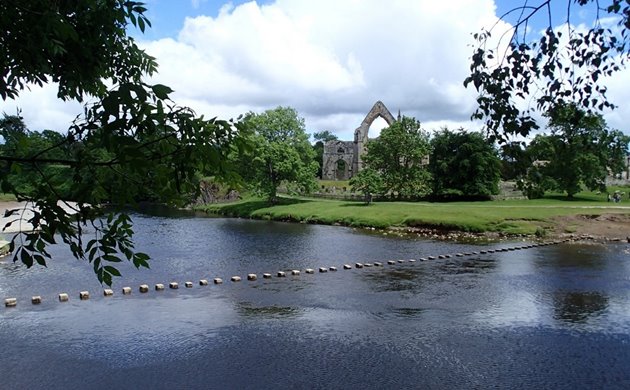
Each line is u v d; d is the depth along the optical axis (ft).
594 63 24.79
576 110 26.22
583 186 278.05
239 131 16.71
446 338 53.57
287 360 47.06
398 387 41.52
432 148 281.95
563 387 41.75
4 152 17.46
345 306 66.69
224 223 191.83
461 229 158.71
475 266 98.27
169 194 16.79
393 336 54.08
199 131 15.17
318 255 111.45
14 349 49.37
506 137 27.07
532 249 122.11
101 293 72.59
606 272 91.35
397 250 119.85
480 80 26.18
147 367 45.21
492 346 51.16
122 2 19.33
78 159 15.51
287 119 272.51
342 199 283.79
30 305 65.51
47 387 40.96
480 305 67.51
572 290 76.48
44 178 15.83
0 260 95.91
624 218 157.07
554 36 23.95
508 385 42.09
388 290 76.64
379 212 193.67
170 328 56.24
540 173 28.02
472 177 267.18
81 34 19.31
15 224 152.35
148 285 79.20
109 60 23.03
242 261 102.58
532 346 51.21
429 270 94.12
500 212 173.37
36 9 17.01
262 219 216.54
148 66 24.73
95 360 46.70
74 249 16.25
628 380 43.09
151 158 15.58
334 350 49.75
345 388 41.29
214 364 45.98
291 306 66.54
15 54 18.35
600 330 56.59
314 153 277.44
